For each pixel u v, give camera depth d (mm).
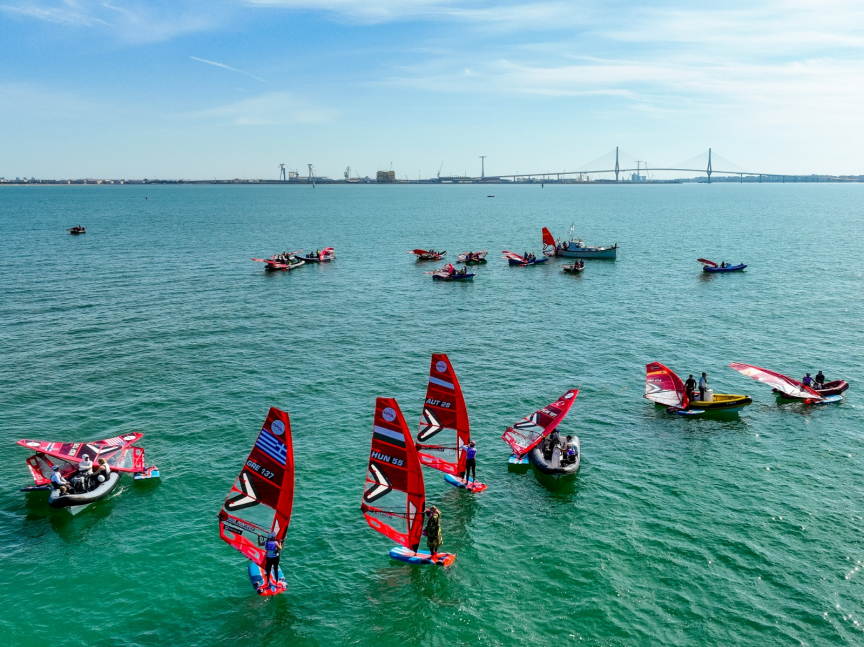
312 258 107375
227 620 22625
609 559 25719
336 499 30391
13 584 24391
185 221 196500
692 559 25625
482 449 35844
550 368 49812
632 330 61219
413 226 183750
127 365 50094
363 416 40188
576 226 182500
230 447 35875
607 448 35812
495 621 22438
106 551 26484
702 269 98125
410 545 25781
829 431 37781
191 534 27750
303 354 53531
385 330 61844
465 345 56438
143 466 32406
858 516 28531
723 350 54250
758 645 21094
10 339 57500
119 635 21875
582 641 21438
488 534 27641
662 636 21578
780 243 131875
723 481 31938
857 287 80375
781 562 25344
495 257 117250
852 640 21250
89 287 82438
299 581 24656
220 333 60312
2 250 117688
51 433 37531
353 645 21500
